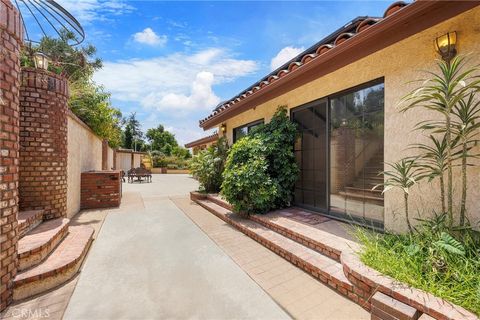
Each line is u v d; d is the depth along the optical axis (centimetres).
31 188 434
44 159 447
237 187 537
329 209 504
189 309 255
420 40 326
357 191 445
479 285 200
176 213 691
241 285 303
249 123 790
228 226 556
